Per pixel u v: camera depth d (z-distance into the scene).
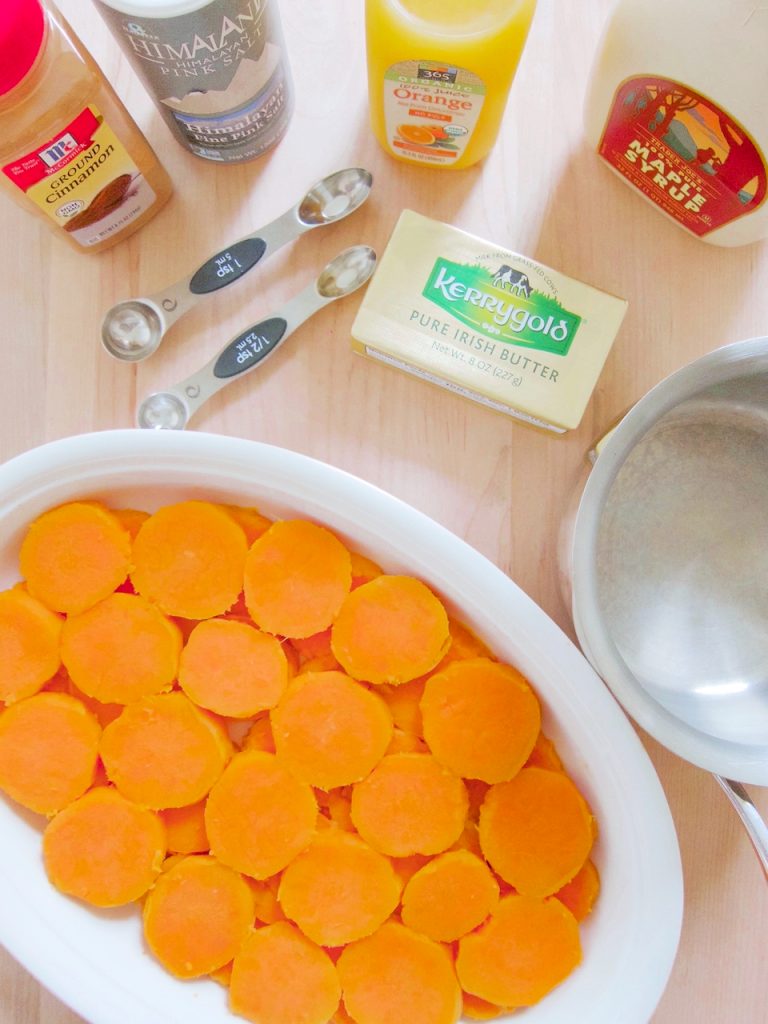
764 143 0.33
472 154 0.40
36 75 0.31
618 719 0.35
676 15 0.32
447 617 0.39
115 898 0.39
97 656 0.39
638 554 0.40
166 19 0.31
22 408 0.41
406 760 0.39
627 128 0.38
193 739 0.39
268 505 0.39
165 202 0.42
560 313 0.39
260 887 0.41
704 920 0.41
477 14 0.33
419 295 0.39
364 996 0.39
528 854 0.38
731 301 0.41
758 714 0.38
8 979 0.42
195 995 0.39
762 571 0.41
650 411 0.32
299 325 0.41
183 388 0.41
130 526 0.40
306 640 0.41
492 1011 0.39
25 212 0.41
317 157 0.42
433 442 0.41
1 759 0.39
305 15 0.41
